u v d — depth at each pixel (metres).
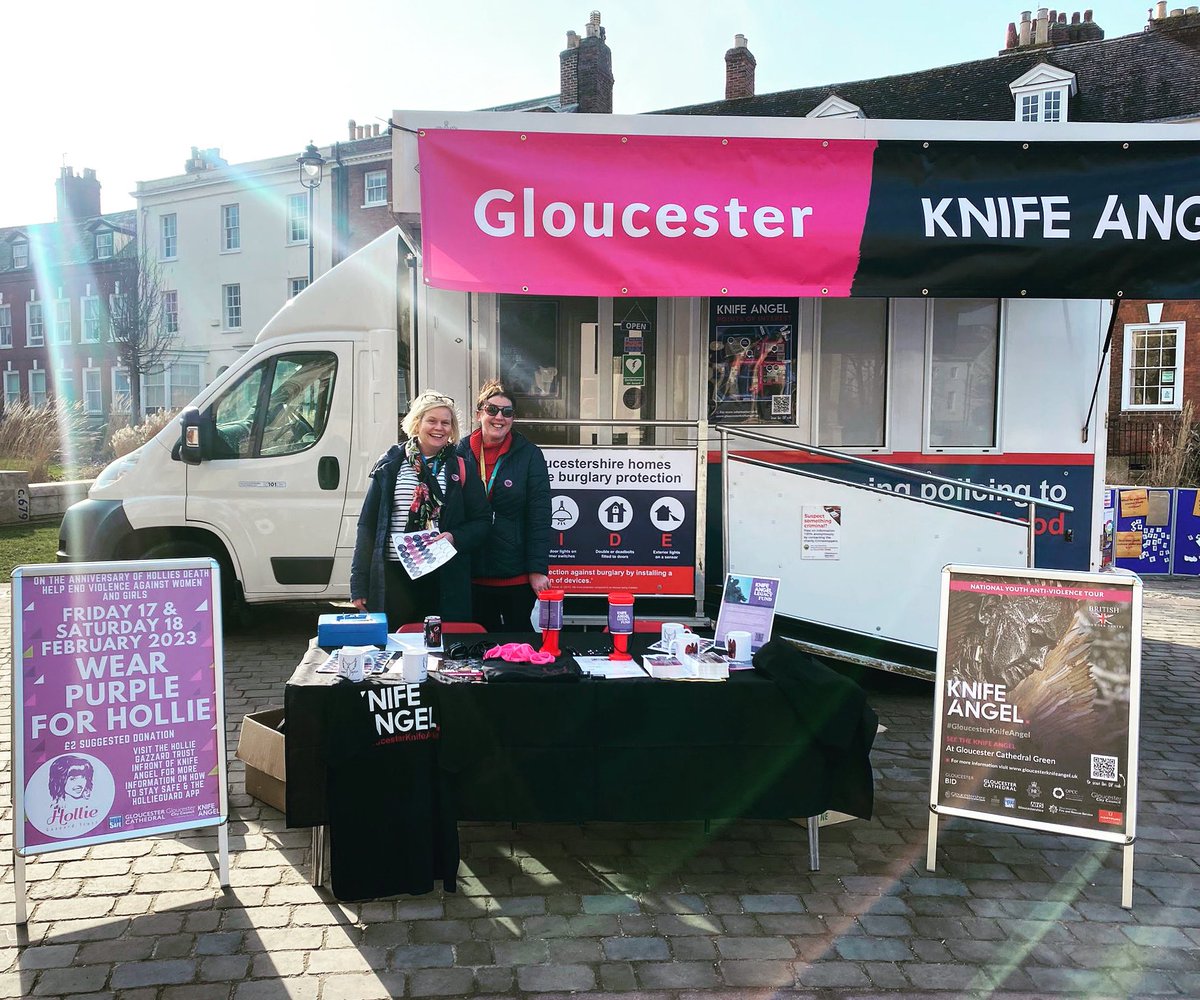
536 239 5.14
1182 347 20.28
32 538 12.23
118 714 3.34
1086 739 3.59
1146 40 22.02
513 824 4.12
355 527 6.87
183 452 6.79
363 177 29.19
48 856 3.75
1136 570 12.30
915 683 6.60
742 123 5.34
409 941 3.16
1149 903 3.54
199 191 31.86
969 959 3.13
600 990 2.91
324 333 6.90
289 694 3.32
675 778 3.52
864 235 5.21
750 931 3.27
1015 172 5.31
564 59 25.69
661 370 6.24
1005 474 6.29
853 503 5.55
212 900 3.41
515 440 4.89
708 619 5.51
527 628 4.99
